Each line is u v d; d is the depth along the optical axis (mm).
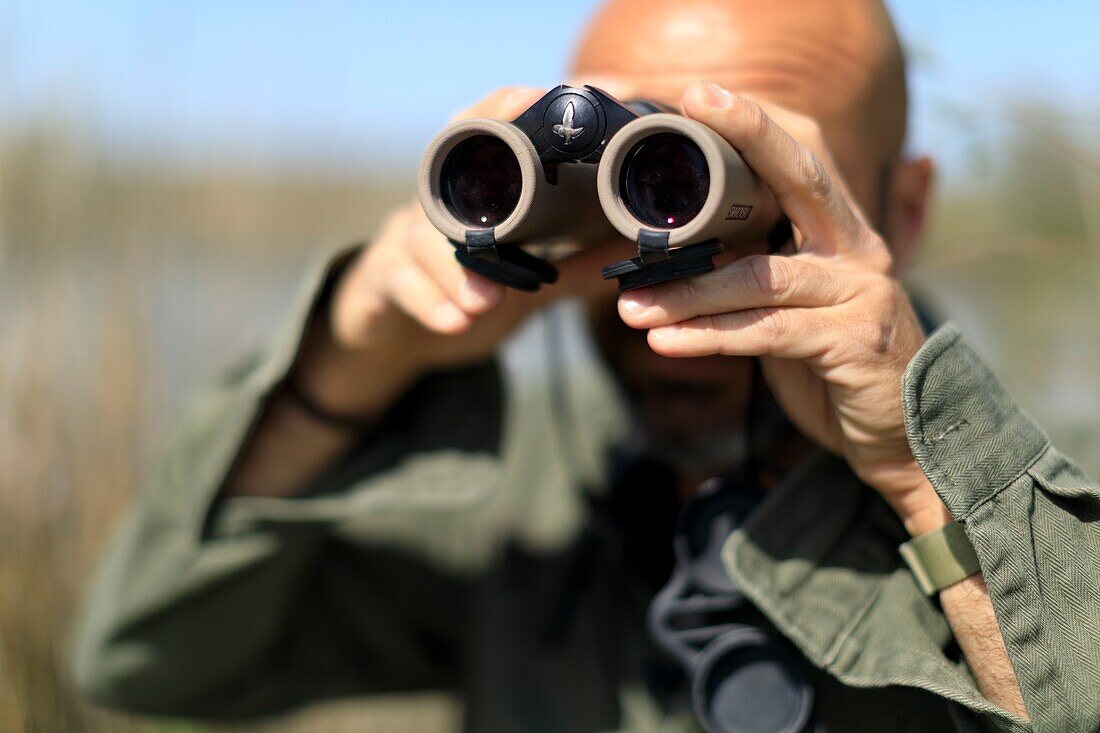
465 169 792
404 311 1089
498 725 1360
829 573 958
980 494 810
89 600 1432
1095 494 811
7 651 1624
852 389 837
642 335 1212
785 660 998
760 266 796
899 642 910
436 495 1220
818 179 787
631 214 732
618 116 761
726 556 947
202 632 1338
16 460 1677
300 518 1230
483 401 1248
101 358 1766
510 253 835
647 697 1277
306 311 1141
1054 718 796
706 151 692
